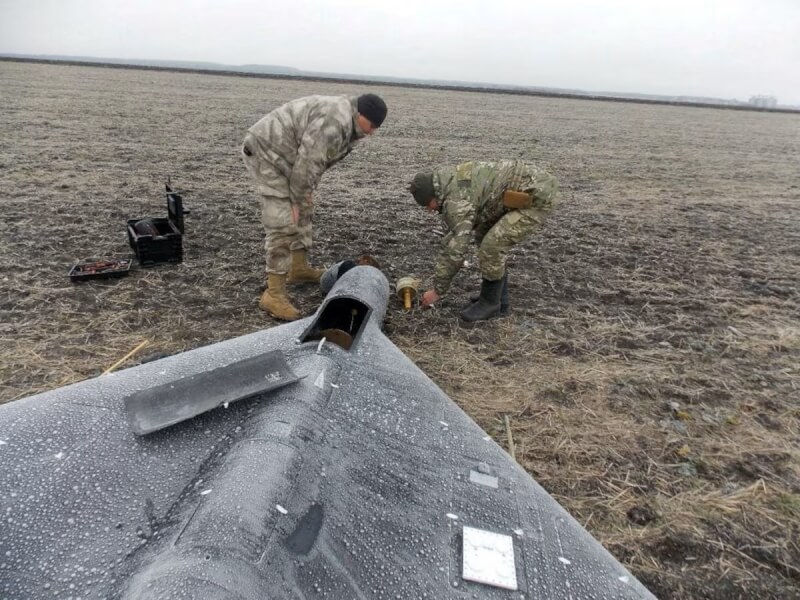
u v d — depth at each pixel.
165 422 1.78
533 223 4.12
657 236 7.94
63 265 5.18
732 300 5.59
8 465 1.64
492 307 4.67
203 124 15.70
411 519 1.64
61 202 7.28
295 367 2.15
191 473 1.64
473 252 6.54
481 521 1.71
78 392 2.03
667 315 5.12
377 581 1.42
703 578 2.39
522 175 4.10
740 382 4.01
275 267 4.25
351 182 10.21
